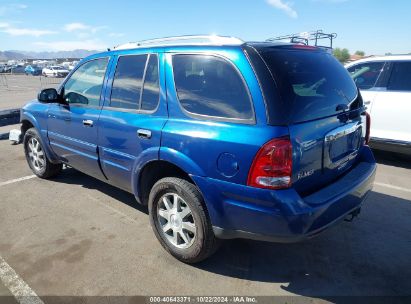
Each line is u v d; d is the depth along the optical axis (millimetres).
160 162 3076
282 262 3146
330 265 3102
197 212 2811
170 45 3080
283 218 2389
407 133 5766
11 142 7562
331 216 2643
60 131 4430
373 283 2861
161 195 3131
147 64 3266
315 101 2697
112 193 4699
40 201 4453
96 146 3826
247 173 2438
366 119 3490
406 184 5078
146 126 3113
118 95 3576
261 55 2535
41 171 5141
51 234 3629
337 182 2934
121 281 2879
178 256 3105
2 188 4898
